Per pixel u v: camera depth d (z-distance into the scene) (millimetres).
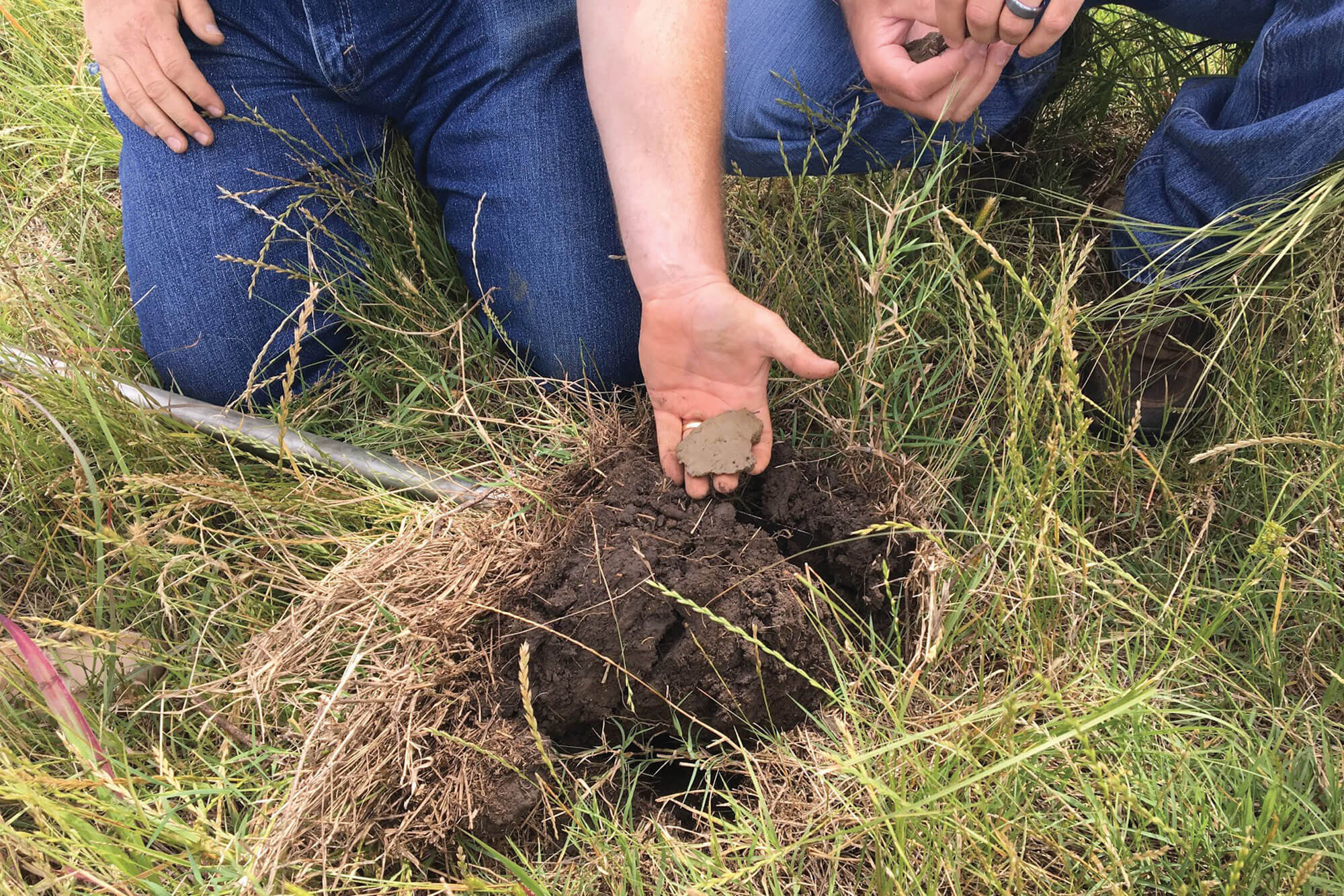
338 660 1532
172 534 1508
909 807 1103
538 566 1533
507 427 1871
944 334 1819
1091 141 2088
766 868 1262
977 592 1474
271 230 1844
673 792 1474
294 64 1980
